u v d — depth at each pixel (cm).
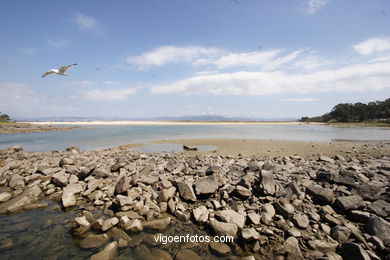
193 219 741
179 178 1113
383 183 936
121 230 674
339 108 11450
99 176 1124
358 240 584
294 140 3184
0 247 598
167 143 2930
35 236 651
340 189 891
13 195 955
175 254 567
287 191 854
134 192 900
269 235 621
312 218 700
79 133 5019
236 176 1128
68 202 852
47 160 1619
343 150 2202
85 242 617
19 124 7881
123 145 2784
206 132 5038
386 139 3391
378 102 11956
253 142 2911
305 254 551
